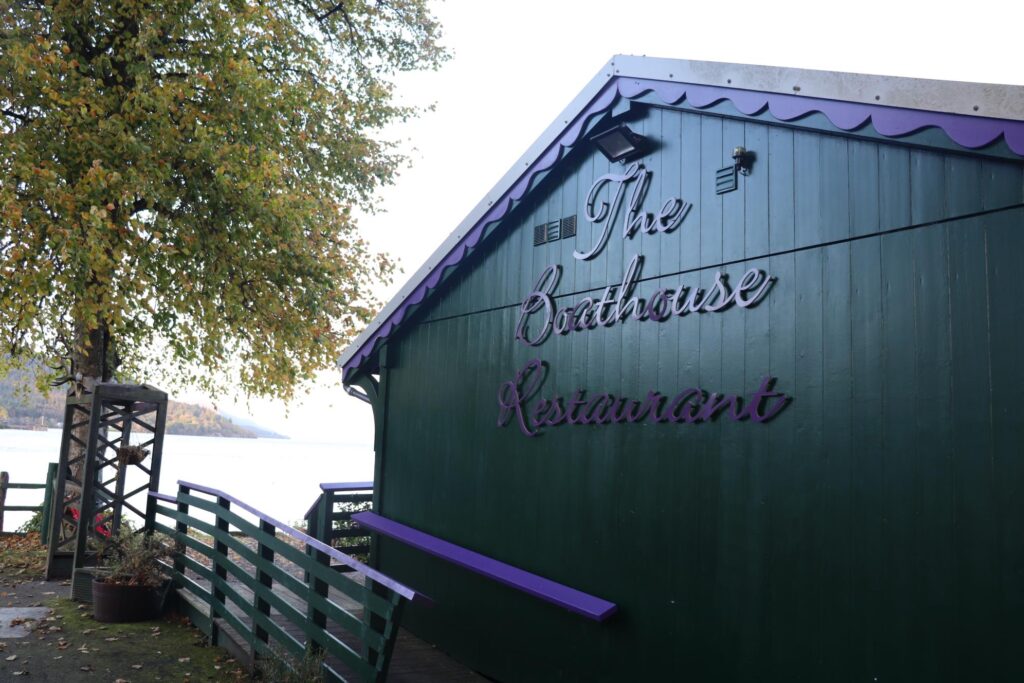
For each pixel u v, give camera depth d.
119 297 11.12
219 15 12.03
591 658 5.45
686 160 5.14
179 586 8.66
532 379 6.33
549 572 5.95
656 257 5.29
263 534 6.72
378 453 8.49
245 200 12.36
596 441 5.64
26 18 11.39
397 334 8.37
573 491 5.80
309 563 5.95
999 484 3.39
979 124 3.41
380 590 5.14
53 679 6.43
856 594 3.89
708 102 4.82
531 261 6.51
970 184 3.60
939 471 3.61
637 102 5.45
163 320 13.35
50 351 12.81
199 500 8.27
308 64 14.53
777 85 4.34
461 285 7.41
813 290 4.27
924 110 3.62
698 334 4.92
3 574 10.45
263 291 13.35
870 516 3.87
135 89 11.32
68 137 11.20
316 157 15.11
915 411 3.73
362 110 15.72
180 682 6.45
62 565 10.34
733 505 4.57
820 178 4.28
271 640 6.86
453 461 7.26
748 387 4.56
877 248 3.97
